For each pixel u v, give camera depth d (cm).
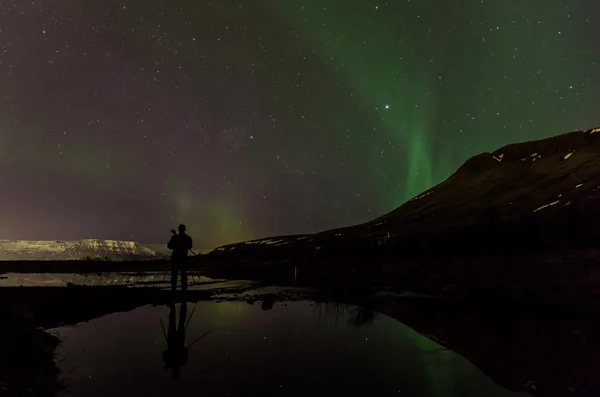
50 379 362
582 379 375
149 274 1566
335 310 775
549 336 540
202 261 1200
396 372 399
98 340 520
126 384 357
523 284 940
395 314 725
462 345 502
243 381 370
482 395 338
